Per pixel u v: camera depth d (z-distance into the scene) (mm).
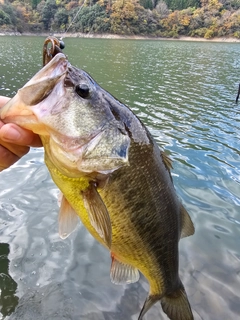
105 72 24922
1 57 30094
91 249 5000
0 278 4391
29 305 4059
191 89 19219
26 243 5027
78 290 4316
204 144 9648
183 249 5121
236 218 5930
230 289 4449
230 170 7840
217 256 5004
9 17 60438
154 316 4035
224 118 12852
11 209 5762
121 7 68375
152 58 36906
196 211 6070
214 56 41562
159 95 17125
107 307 4117
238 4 83562
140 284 4465
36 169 7176
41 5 57719
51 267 4633
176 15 79062
